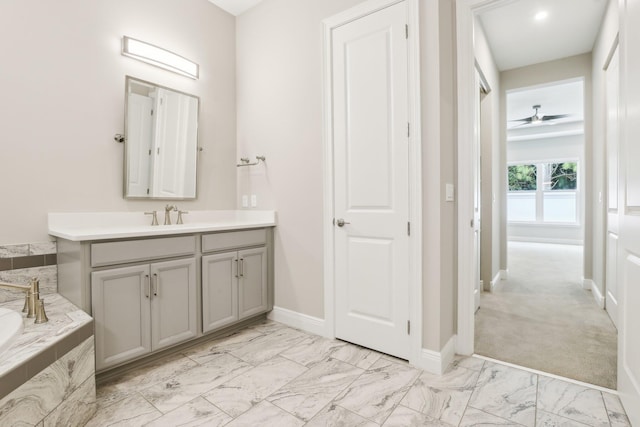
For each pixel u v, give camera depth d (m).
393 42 2.00
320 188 2.37
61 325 1.43
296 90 2.51
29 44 1.84
